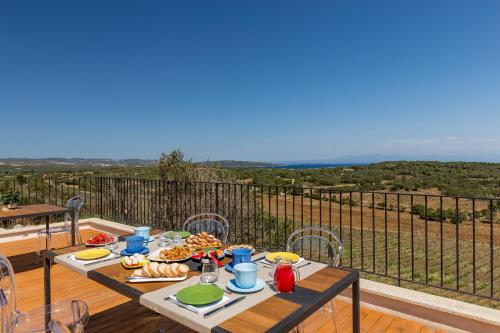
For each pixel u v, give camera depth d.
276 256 2.00
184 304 1.31
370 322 2.70
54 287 3.54
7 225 7.58
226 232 3.39
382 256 9.03
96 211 7.11
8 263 1.99
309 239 2.82
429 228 14.06
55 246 5.36
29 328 1.84
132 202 6.62
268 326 1.12
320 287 1.51
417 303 2.68
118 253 2.09
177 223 6.14
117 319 2.76
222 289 1.49
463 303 2.61
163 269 1.64
